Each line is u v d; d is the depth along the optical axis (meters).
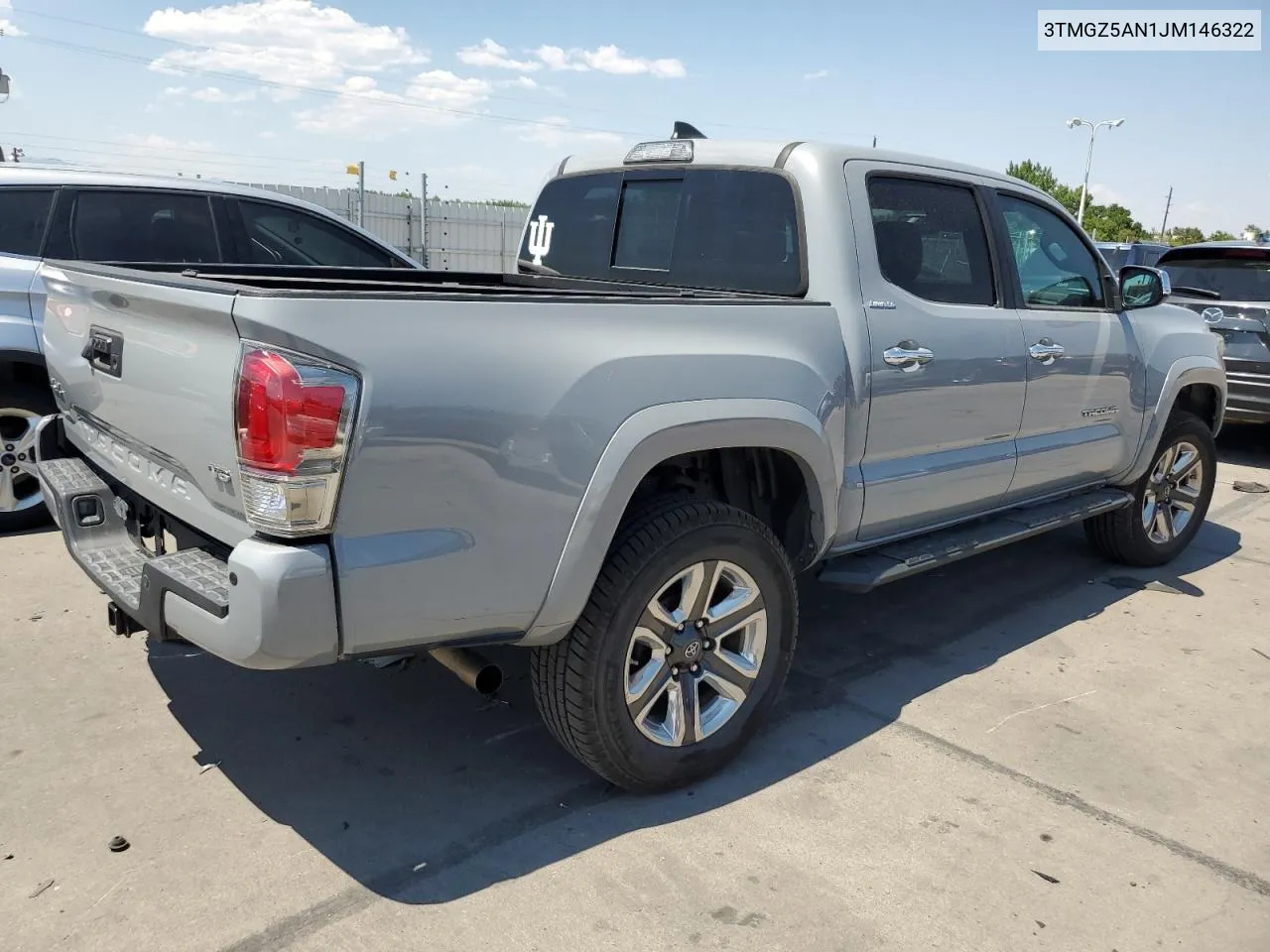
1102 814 3.04
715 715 3.12
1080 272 4.57
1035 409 4.20
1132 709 3.77
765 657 3.18
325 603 2.25
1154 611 4.85
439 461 2.34
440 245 18.77
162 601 2.44
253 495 2.21
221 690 3.60
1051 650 4.32
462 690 3.68
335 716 3.46
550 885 2.59
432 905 2.49
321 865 2.64
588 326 2.62
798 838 2.85
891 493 3.57
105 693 3.52
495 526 2.47
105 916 2.40
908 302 3.56
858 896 2.60
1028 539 6.04
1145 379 4.89
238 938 2.35
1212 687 4.00
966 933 2.48
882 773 3.23
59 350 3.31
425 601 2.40
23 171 5.21
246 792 2.97
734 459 3.26
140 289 2.53
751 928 2.46
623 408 2.65
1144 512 5.34
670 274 3.91
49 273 3.32
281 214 5.95
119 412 2.84
